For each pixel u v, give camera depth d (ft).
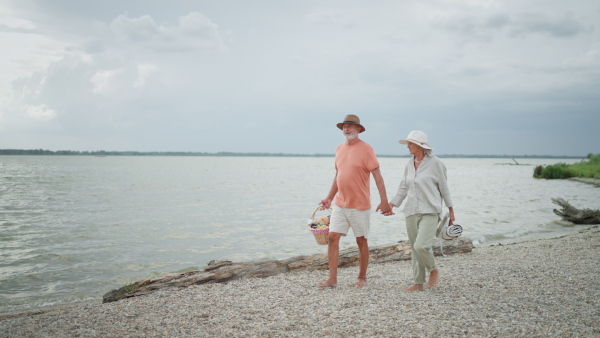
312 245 38.88
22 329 13.97
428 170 16.60
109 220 55.98
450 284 18.40
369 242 40.04
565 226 48.57
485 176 206.80
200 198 89.10
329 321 13.73
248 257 34.14
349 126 17.78
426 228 16.49
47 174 205.05
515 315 14.01
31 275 29.07
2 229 48.34
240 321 14.03
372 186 133.28
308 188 124.26
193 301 16.65
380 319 13.78
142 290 18.86
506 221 52.85
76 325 14.12
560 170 167.53
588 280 18.49
